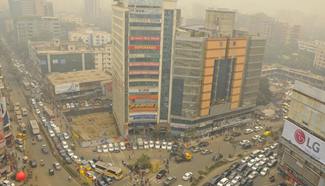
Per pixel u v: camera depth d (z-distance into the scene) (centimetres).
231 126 17525
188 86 15325
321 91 11294
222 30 16875
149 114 15888
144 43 14675
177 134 16138
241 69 16812
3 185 11338
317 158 11512
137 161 13188
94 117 18775
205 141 16000
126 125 15750
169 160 14012
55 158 13662
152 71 15162
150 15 14312
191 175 12762
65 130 16312
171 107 15838
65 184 11856
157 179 12500
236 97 17200
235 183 12331
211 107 16262
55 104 19888
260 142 15975
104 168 12675
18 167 12575
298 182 12406
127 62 14862
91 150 14562
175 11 14450
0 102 12712
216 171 13362
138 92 15412
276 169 13738
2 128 11756
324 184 11362
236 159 14412
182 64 15038
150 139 15738
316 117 11544
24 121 17175
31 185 11625
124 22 14250
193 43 14650
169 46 14888
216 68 15925
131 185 12019
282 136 13088
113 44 17038
